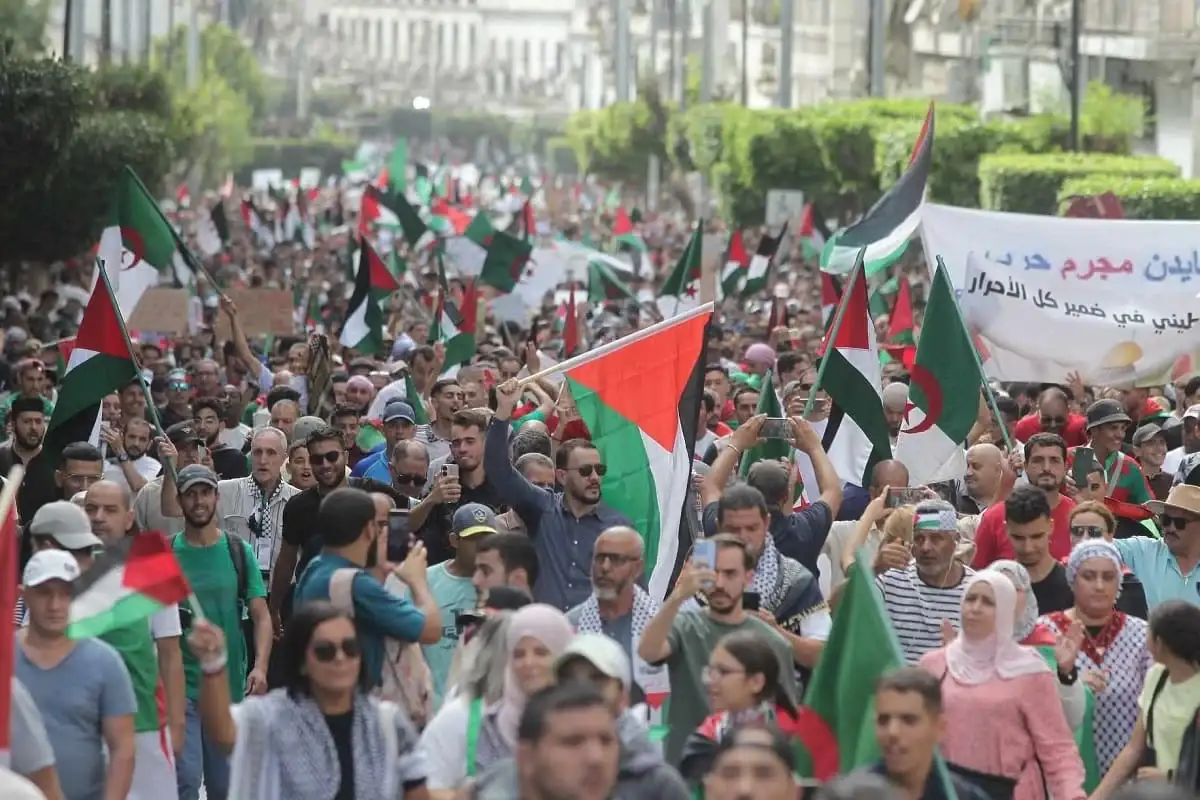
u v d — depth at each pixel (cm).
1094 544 1928
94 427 2630
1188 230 3422
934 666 1755
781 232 6594
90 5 15838
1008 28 12769
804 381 3353
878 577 2003
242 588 2209
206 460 2909
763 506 1952
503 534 1859
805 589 1962
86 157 7762
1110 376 3416
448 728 1555
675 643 1744
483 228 8138
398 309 6831
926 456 2669
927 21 15875
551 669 1486
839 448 2616
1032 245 3431
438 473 2566
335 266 10900
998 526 2303
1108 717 1928
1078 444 3325
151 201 3491
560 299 7031
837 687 1527
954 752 1723
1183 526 2219
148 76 11900
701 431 3203
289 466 2784
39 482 2634
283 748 1537
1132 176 8519
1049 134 10469
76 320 6806
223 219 10325
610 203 17038
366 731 1555
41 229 7775
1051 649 1861
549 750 1161
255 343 5878
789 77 15375
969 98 13800
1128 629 1938
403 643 1794
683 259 5003
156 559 1672
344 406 3212
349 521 1800
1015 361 3441
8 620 1512
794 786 1296
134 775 1858
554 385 3203
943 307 2650
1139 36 11731
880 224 3431
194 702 2134
